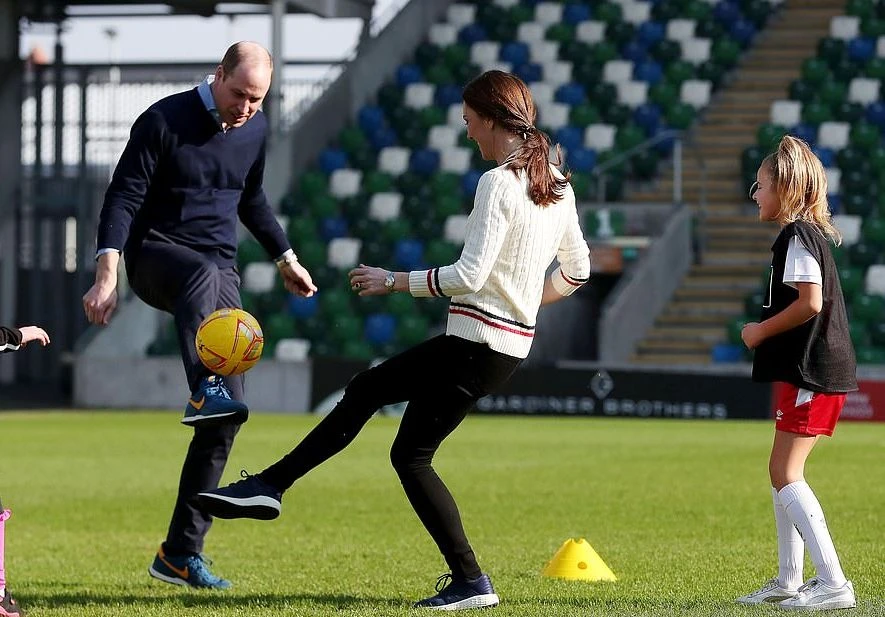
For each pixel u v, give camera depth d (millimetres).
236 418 10250
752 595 10289
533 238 9438
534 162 9445
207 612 9906
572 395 37938
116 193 10750
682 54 53844
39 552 13984
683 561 12836
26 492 19922
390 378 9547
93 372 42812
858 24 53375
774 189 9969
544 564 12750
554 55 54031
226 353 10219
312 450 9602
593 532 15289
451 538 9680
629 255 44188
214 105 10977
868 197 45562
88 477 22094
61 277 53812
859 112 48969
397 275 9508
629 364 41469
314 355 43125
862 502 17781
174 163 10969
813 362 9781
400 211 47812
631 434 31359
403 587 11305
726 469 22797
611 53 53531
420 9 56500
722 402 36938
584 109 50469
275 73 48531
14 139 53781
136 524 16391
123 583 11789
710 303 44250
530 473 22234
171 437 30562
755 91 52562
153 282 11055
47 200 53188
